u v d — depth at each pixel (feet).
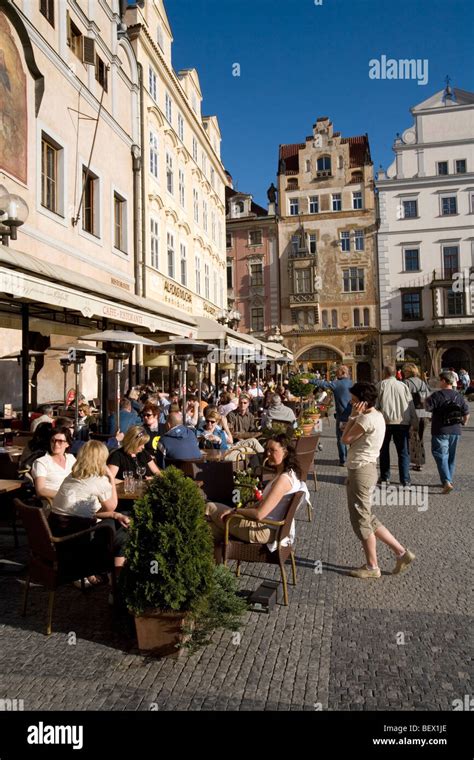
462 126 159.02
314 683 12.15
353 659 13.20
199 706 11.32
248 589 17.58
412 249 160.97
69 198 51.21
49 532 14.73
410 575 18.81
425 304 159.53
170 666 12.89
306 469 26.91
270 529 17.06
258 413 53.93
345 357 163.12
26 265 25.59
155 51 72.74
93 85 56.39
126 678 12.37
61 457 20.54
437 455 31.24
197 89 99.60
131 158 66.85
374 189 164.14
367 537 18.48
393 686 12.05
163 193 77.46
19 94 41.73
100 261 57.82
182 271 88.17
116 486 20.26
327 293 165.37
